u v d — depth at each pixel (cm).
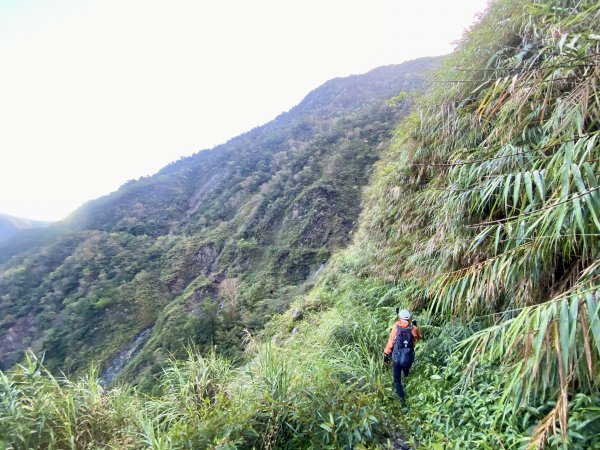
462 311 303
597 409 151
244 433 247
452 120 385
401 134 543
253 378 310
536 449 149
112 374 3062
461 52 438
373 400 287
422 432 253
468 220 310
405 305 464
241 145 10212
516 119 266
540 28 296
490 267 236
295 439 252
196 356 366
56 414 248
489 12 452
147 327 4003
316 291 921
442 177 394
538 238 187
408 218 489
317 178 5497
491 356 187
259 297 3391
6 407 234
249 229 5444
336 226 4422
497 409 214
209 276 4700
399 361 317
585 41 212
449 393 276
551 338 150
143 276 5081
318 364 352
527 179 191
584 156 160
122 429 262
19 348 4100
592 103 191
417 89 551
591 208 147
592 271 157
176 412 287
